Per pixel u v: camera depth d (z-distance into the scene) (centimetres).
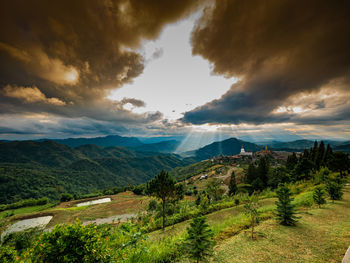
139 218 3266
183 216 2345
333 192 1878
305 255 755
